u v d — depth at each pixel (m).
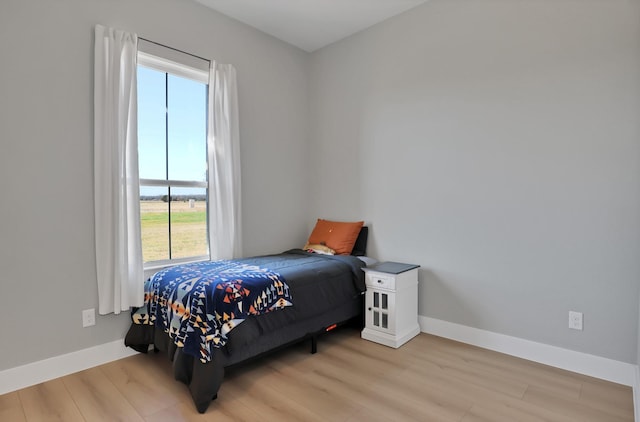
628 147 2.08
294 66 3.73
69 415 1.83
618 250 2.12
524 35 2.44
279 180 3.61
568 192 2.29
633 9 2.05
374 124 3.30
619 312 2.12
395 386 2.11
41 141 2.16
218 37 3.05
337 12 3.07
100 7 2.38
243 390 2.08
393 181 3.18
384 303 2.78
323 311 2.58
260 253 3.45
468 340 2.74
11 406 1.90
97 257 2.34
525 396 1.99
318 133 3.79
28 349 2.12
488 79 2.60
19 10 2.08
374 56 3.29
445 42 2.82
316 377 2.23
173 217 2.85
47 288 2.19
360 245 3.37
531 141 2.42
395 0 2.90
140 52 2.57
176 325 2.05
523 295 2.48
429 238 2.95
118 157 2.37
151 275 2.67
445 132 2.84
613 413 1.83
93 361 2.36
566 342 2.31
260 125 3.42
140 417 1.81
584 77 2.21
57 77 2.21
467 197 2.73
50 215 2.20
